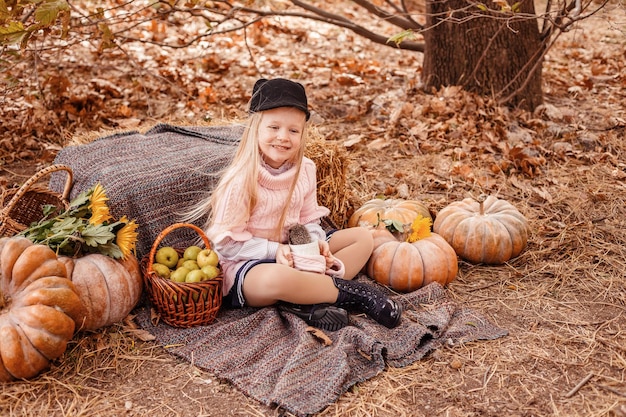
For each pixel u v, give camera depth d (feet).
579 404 8.86
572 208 14.75
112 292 9.90
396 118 18.88
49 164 16.38
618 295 11.70
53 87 18.83
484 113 18.58
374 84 22.61
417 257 11.72
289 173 11.06
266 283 10.34
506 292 11.93
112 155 12.39
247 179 10.67
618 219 14.33
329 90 21.99
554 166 16.90
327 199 13.42
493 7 18.71
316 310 10.52
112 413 8.60
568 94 21.70
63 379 9.19
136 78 21.66
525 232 12.87
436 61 20.01
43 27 12.55
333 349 9.82
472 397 9.04
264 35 27.53
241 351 9.80
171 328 10.39
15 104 18.98
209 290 10.23
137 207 11.30
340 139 18.22
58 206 11.66
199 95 20.68
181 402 8.86
